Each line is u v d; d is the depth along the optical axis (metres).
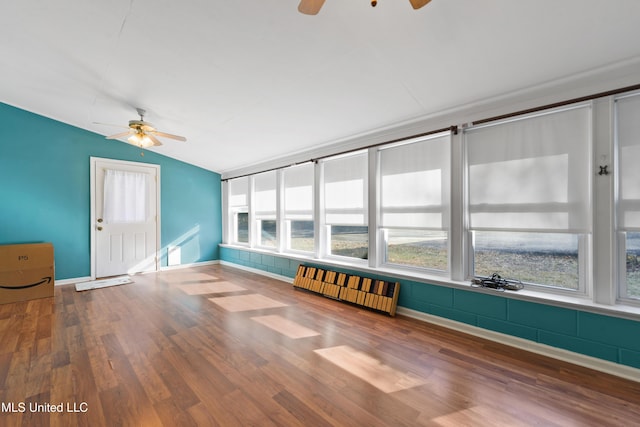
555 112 2.29
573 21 1.60
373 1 1.23
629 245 2.07
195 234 6.01
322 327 2.85
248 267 5.51
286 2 1.73
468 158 2.77
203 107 3.30
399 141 3.24
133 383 1.92
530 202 2.40
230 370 2.08
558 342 2.21
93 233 4.72
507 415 1.62
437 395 1.80
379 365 2.14
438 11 1.64
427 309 2.98
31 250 3.73
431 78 2.29
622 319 1.96
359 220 3.71
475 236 2.82
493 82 2.25
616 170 2.04
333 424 1.56
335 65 2.28
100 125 4.47
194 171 5.99
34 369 2.08
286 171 4.84
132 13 1.97
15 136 4.05
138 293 4.03
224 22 1.95
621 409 1.66
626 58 1.84
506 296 2.44
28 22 2.18
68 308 3.40
